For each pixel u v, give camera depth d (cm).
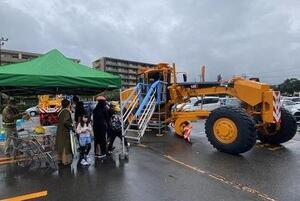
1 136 1082
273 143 1088
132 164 783
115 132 906
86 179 658
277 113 989
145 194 569
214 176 680
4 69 753
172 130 1455
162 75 1367
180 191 584
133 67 9619
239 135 877
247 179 658
